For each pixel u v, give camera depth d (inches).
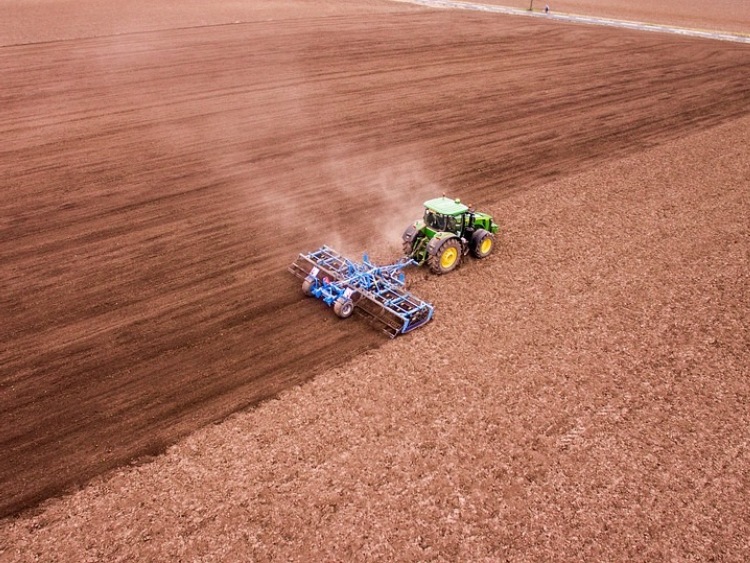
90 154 925.8
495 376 464.8
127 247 661.3
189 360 483.2
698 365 481.7
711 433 415.8
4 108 1132.5
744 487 374.9
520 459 391.9
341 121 1103.6
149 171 869.2
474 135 1045.2
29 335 513.7
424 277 604.1
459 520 351.6
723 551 336.2
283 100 1218.6
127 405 435.8
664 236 696.4
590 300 567.2
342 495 366.0
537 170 898.1
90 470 382.9
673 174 885.2
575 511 358.3
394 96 1261.1
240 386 454.6
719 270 622.8
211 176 856.3
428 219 617.6
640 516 355.9
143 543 338.3
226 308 552.7
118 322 531.8
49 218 725.3
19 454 394.0
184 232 697.0
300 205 773.3
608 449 401.1
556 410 432.8
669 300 569.0
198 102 1193.4
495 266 627.5
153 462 388.5
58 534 343.6
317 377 463.2
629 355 491.5
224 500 363.3
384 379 461.4
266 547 335.3
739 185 845.2
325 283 553.3
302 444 401.7
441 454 394.9
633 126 1106.1
